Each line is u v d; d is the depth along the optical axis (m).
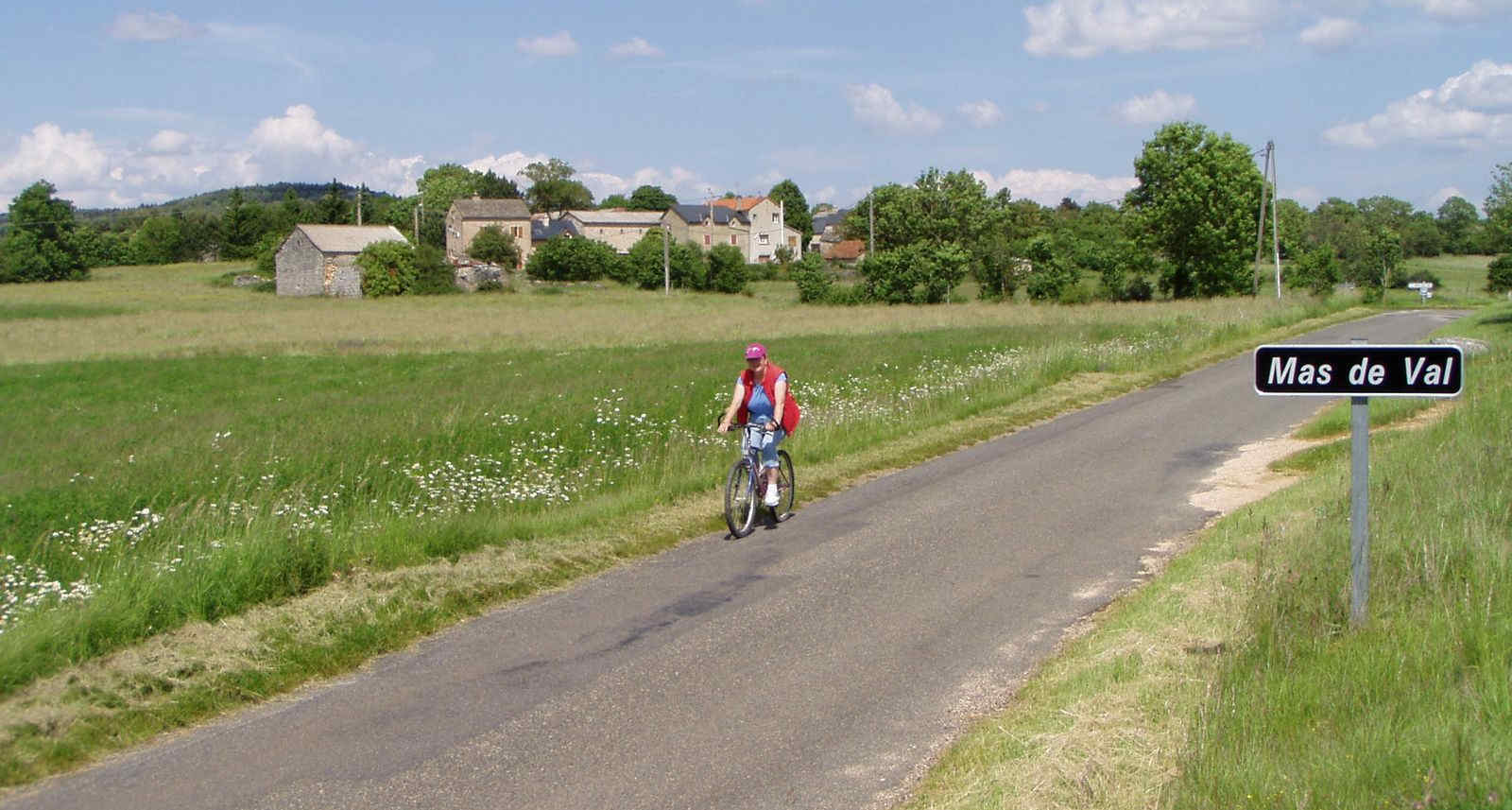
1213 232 70.38
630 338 42.69
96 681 6.39
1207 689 5.41
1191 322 35.72
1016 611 7.77
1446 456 9.77
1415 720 4.62
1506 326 34.88
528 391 22.25
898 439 16.09
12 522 10.97
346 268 88.00
